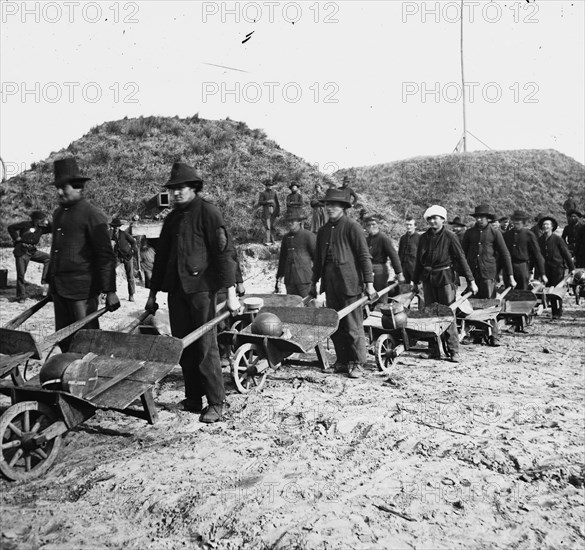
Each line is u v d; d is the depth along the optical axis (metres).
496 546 3.69
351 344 7.52
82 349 5.44
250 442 5.11
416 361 8.65
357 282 7.70
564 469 4.85
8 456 4.54
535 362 8.71
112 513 3.83
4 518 3.71
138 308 14.61
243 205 26.84
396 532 3.74
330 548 3.49
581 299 16.62
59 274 5.70
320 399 6.45
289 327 7.47
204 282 5.57
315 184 29.23
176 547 3.45
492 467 4.86
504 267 11.12
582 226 15.52
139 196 27.30
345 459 4.86
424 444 5.25
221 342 6.97
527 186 45.16
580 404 6.61
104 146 30.72
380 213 31.17
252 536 3.57
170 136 32.03
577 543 3.80
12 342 5.21
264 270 21.75
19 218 25.95
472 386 7.23
